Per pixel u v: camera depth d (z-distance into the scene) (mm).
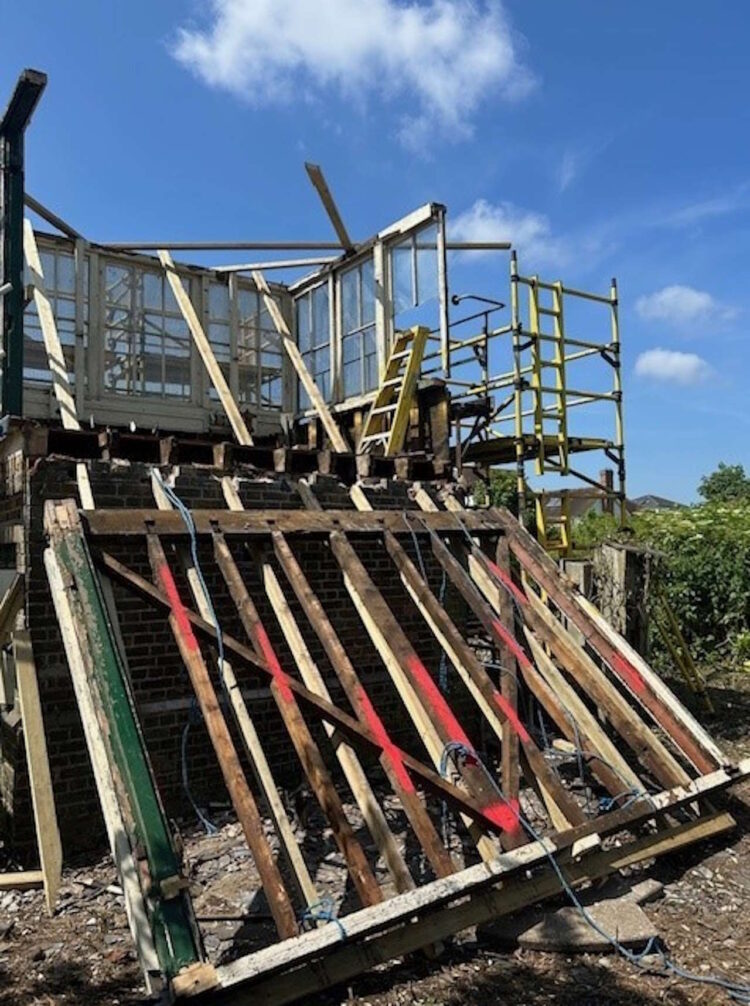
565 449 9000
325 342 11023
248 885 4320
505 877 3781
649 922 3832
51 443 5516
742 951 3697
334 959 3338
